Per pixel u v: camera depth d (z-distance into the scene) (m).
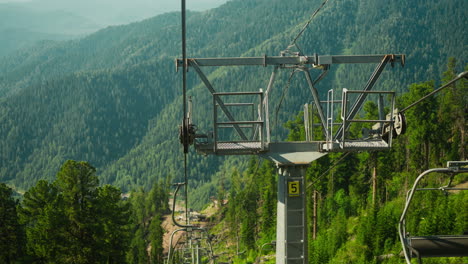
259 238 110.62
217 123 14.75
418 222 55.91
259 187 121.69
